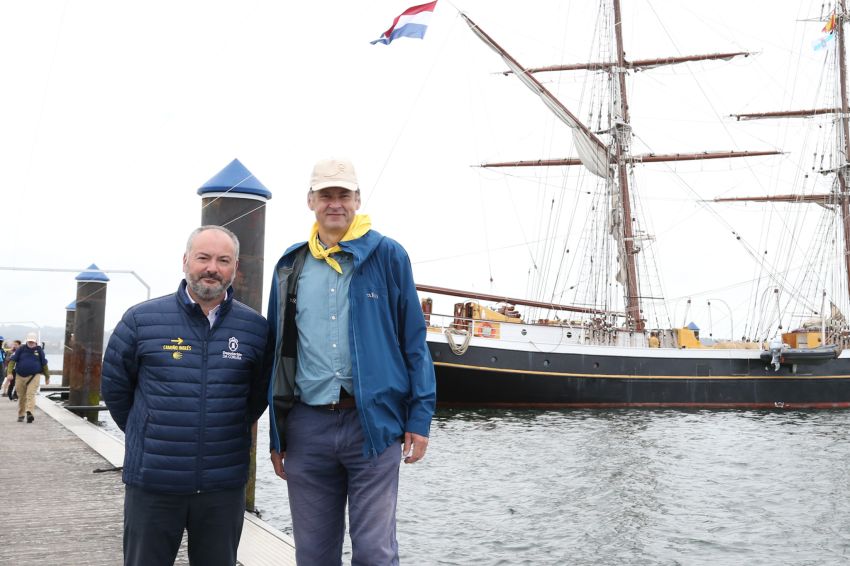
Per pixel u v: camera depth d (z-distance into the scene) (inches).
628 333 1605.6
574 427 1086.4
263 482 583.5
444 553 397.1
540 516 490.3
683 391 1502.2
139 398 147.9
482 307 1434.5
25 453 458.9
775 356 1529.3
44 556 241.3
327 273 155.4
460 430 1034.7
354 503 151.5
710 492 583.2
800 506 534.3
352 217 156.4
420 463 713.6
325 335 152.5
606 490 584.4
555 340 1440.7
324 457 153.3
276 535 261.9
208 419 146.4
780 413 1446.9
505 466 700.0
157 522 145.6
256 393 159.9
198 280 146.9
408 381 155.0
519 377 1374.3
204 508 148.0
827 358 1523.1
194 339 148.6
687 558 399.2
